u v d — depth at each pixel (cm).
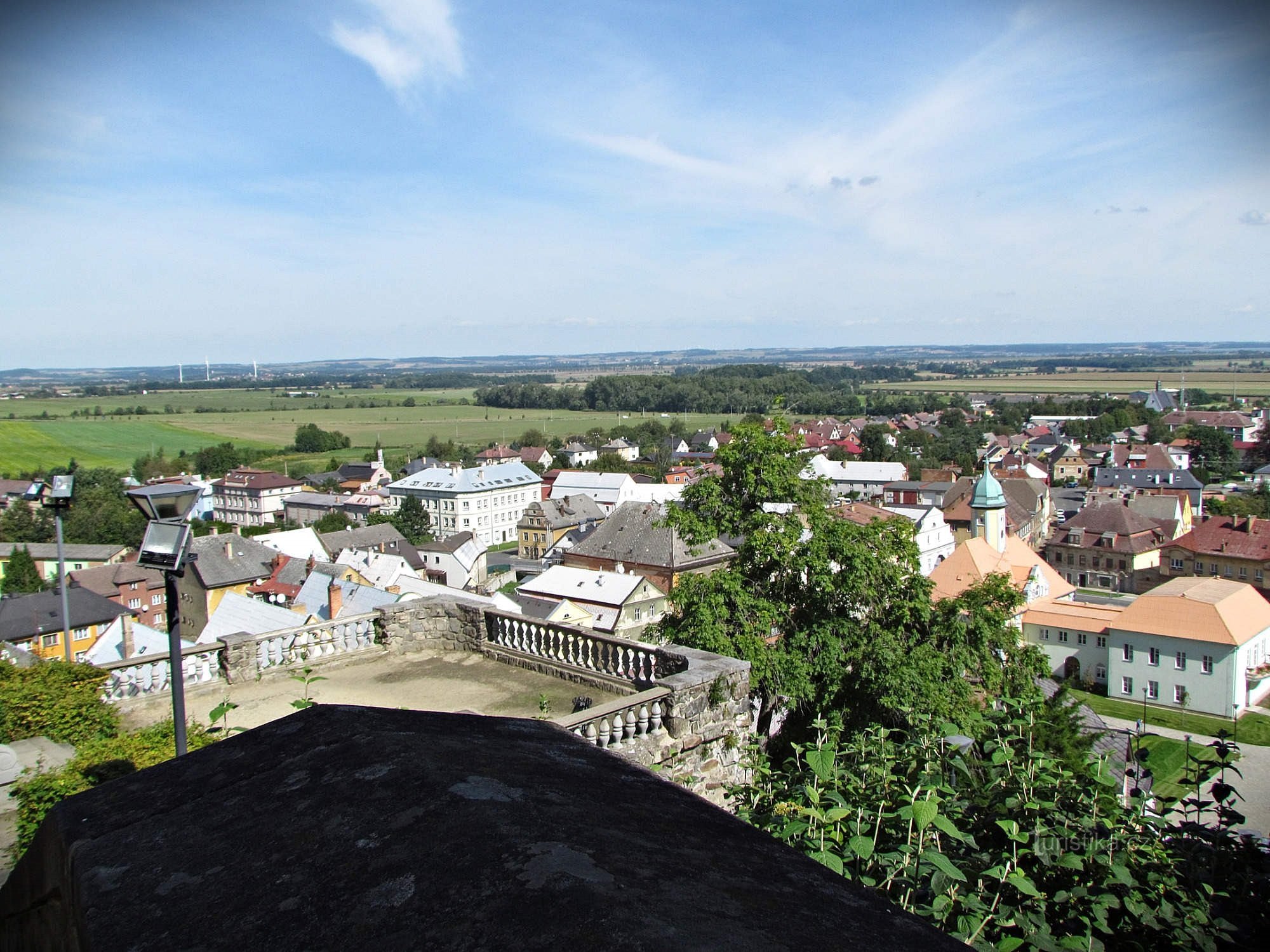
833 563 2394
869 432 15800
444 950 200
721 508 2388
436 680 1340
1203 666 5025
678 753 1016
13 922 358
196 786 338
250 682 1355
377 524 9538
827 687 2039
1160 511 9694
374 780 306
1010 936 569
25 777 983
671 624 2320
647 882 235
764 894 245
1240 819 770
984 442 17300
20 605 5044
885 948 219
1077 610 5694
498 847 247
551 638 1357
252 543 6631
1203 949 647
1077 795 747
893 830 679
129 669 1291
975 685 2253
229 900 244
